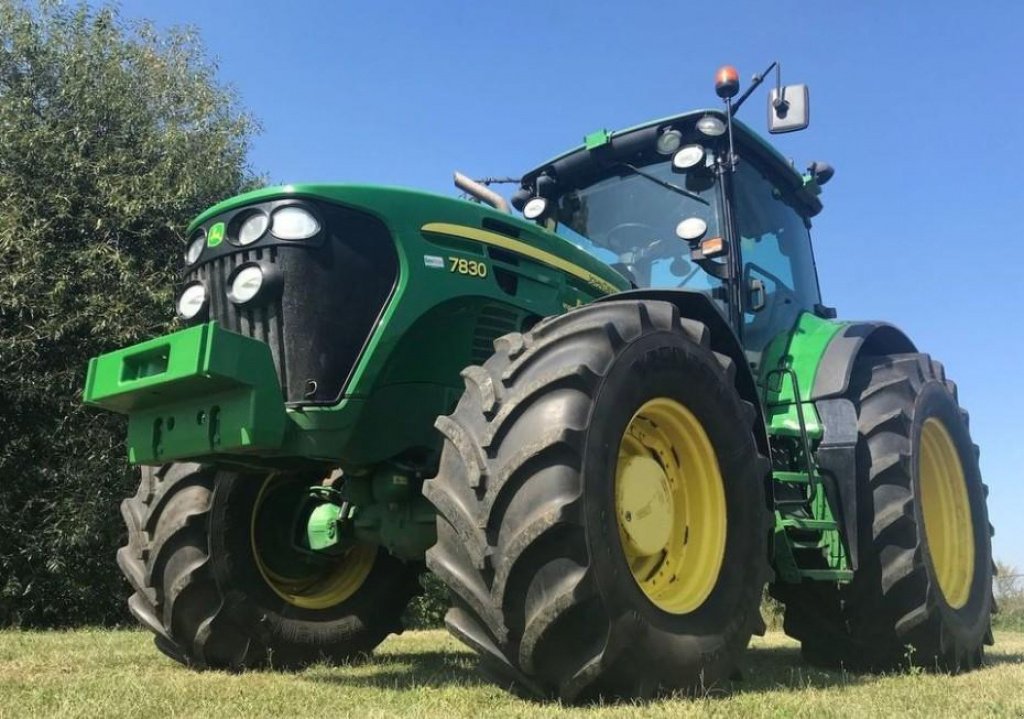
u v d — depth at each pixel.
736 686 3.26
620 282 4.21
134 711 2.63
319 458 3.04
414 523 3.22
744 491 3.20
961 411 4.88
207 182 9.70
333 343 3.03
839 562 3.95
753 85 4.37
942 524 4.60
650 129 4.63
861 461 4.13
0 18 9.65
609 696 2.66
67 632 6.80
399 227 3.21
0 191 8.71
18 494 8.19
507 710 2.53
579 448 2.60
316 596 4.08
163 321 8.62
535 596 2.56
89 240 8.91
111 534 8.19
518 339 2.94
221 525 3.75
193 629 3.70
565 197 4.95
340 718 2.50
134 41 10.38
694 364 3.13
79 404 8.21
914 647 4.02
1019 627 9.32
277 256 3.06
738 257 4.44
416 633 7.00
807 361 4.35
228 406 2.81
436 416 3.25
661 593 2.97
